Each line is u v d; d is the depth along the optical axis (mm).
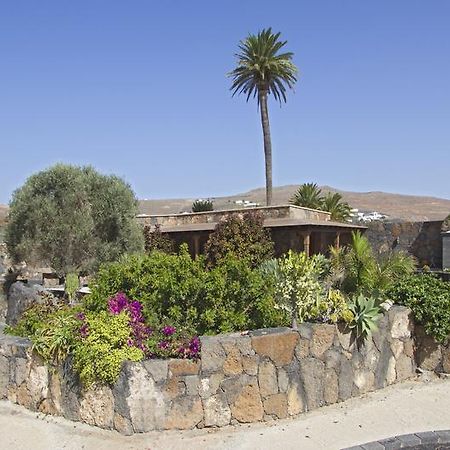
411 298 7746
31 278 17859
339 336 6742
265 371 6082
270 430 5773
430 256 21547
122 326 6012
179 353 5871
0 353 6652
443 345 7594
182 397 5742
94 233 14633
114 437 5551
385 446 5121
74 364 5867
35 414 6172
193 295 6812
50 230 14016
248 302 6992
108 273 7328
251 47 32312
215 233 19109
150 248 20562
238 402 5922
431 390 7074
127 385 5621
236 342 5949
